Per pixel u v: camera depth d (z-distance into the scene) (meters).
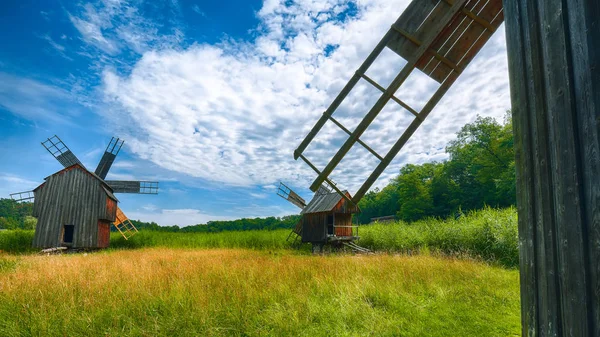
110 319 5.59
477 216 18.84
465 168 62.06
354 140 4.42
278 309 6.03
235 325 5.46
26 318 5.50
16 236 26.20
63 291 6.94
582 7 1.73
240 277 8.70
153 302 6.43
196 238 29.84
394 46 4.43
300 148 4.68
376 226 25.86
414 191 66.81
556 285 2.06
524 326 2.63
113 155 33.25
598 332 1.59
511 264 13.59
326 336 5.12
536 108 2.33
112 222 28.48
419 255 15.23
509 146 50.03
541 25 2.22
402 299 6.96
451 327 5.58
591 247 1.66
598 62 1.59
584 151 1.73
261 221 69.19
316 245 24.11
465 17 4.26
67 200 24.70
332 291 7.38
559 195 2.00
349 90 4.53
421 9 4.32
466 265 11.20
